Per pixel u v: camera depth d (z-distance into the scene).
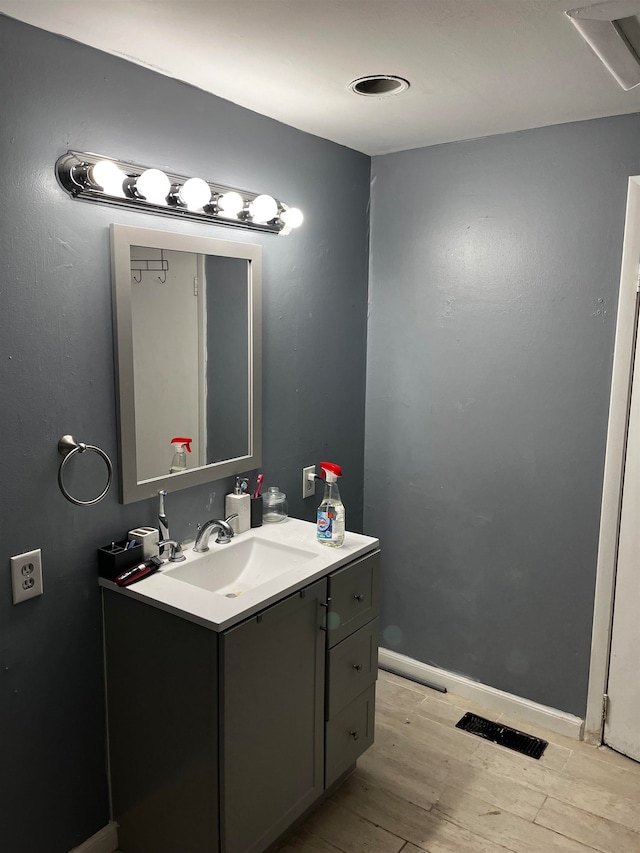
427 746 2.49
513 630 2.67
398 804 2.19
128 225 1.82
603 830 2.09
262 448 2.42
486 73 1.83
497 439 2.62
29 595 1.70
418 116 2.24
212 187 2.05
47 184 1.62
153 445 1.97
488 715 2.69
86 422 1.79
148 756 1.85
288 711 1.89
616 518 2.38
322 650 2.02
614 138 2.24
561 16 1.46
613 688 2.46
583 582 2.49
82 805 1.92
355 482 2.97
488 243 2.54
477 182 2.54
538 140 2.38
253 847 1.81
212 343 2.12
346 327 2.78
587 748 2.49
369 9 1.44
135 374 1.88
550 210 2.39
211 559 2.08
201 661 1.66
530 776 2.33
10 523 1.64
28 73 1.55
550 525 2.53
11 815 1.73
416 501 2.87
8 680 1.68
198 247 2.02
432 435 2.79
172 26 1.54
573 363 2.41
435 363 2.73
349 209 2.71
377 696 2.82
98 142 1.72
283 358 2.46
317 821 2.11
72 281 1.71
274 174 2.30
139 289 1.86
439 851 2.00
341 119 2.28
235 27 1.54
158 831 1.87
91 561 1.85
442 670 2.89
